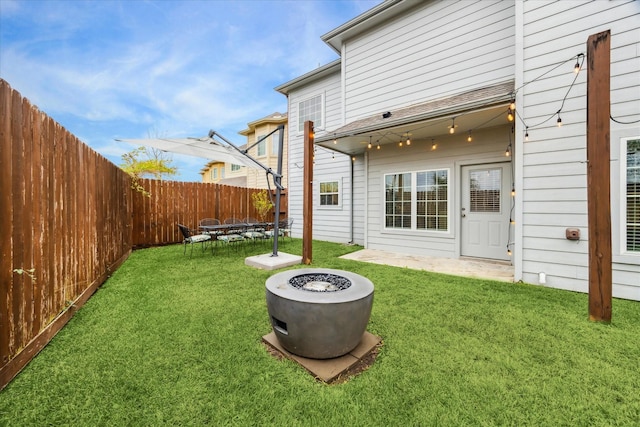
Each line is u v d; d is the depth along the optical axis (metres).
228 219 8.07
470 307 3.02
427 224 5.87
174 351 2.15
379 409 1.59
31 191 2.06
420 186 5.94
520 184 3.86
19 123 1.93
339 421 1.51
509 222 5.01
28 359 1.97
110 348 2.18
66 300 2.64
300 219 9.10
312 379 1.85
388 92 6.50
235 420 1.51
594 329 2.51
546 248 3.72
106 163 4.18
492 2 5.11
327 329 1.92
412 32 6.09
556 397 1.68
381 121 5.16
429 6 5.85
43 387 1.74
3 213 1.74
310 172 5.03
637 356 2.09
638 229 3.21
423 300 3.23
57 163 2.51
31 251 2.04
